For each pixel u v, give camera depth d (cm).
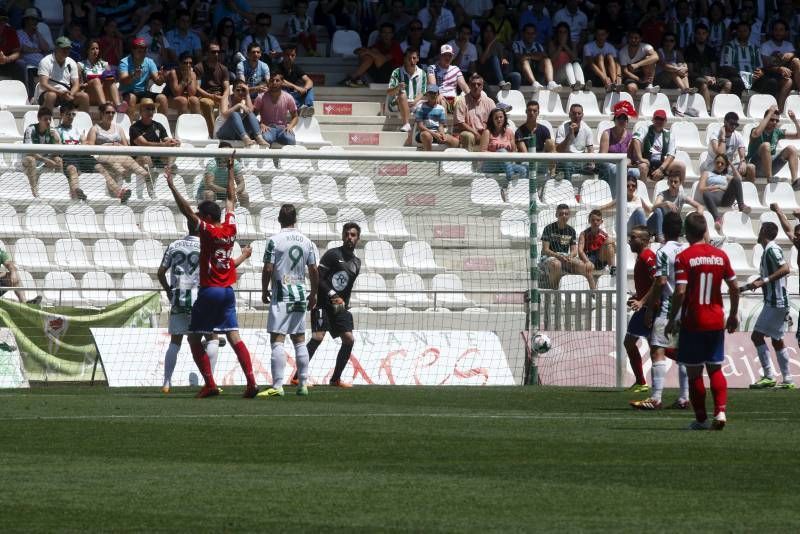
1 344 4894
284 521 2005
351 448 2875
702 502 2177
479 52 7762
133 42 6956
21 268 5734
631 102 7906
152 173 6166
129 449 2847
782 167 7862
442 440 3030
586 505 2145
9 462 2633
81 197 5959
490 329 5688
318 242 6253
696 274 3234
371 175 6594
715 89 8225
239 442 2977
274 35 8019
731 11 8731
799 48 8719
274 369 4278
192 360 5028
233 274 4188
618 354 5172
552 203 6328
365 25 7969
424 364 5188
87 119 6712
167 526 1964
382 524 1981
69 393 4459
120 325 5144
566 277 5728
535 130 7038
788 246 7306
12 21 7288
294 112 6975
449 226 6353
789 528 1958
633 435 3144
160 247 5972
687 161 7550
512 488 2316
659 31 8175
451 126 7369
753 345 5391
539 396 4425
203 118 6950
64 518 2025
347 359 4906
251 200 6272
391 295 5962
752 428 3322
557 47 7906
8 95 6925
